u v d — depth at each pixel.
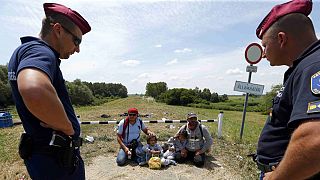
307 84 1.23
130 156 5.85
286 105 1.55
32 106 1.45
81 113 18.69
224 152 6.77
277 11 1.60
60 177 1.89
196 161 5.79
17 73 1.56
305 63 1.33
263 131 1.86
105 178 5.11
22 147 1.83
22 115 1.78
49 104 1.48
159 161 5.63
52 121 1.54
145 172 5.43
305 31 1.52
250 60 7.41
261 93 7.48
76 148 2.03
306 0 1.54
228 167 5.73
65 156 1.85
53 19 1.90
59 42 1.94
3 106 33.12
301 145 1.14
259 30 1.80
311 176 1.19
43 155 1.80
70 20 1.93
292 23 1.53
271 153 1.73
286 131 1.63
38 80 1.47
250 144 7.53
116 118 15.11
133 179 5.08
